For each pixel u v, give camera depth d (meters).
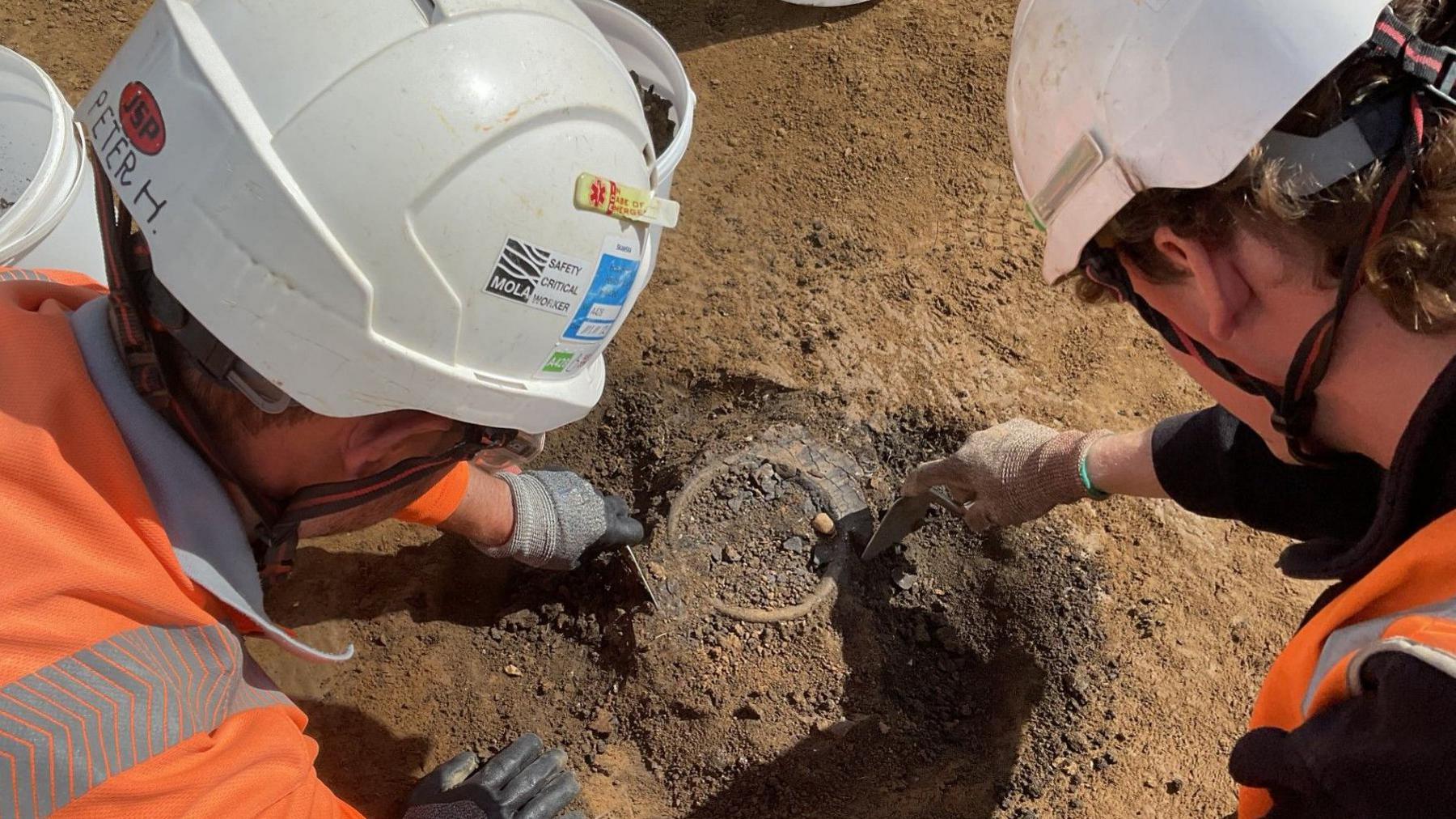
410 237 0.99
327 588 2.26
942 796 1.94
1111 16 0.84
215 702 1.05
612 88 1.14
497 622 2.25
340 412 1.08
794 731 2.00
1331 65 0.72
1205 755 1.97
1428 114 0.70
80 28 3.21
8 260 1.80
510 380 1.16
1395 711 0.69
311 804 1.15
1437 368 0.76
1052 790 1.93
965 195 2.92
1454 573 0.72
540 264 1.07
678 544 2.20
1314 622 0.92
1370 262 0.72
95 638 0.93
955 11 3.36
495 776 1.89
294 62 0.98
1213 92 0.76
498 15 1.04
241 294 1.00
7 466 0.93
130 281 1.05
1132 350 2.62
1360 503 1.18
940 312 2.68
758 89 3.17
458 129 0.99
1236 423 1.52
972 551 2.25
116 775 0.90
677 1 3.41
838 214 2.88
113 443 1.00
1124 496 2.31
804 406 2.47
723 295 2.69
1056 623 2.12
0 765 0.86
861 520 2.25
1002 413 2.48
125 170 1.02
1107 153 0.86
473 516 1.91
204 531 1.07
